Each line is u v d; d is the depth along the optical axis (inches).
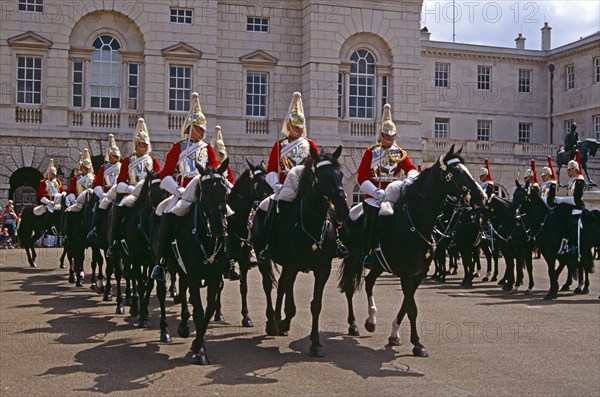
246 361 425.4
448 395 359.3
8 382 376.8
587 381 391.2
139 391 360.8
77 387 367.6
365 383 378.3
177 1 1539.1
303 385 373.4
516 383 384.2
